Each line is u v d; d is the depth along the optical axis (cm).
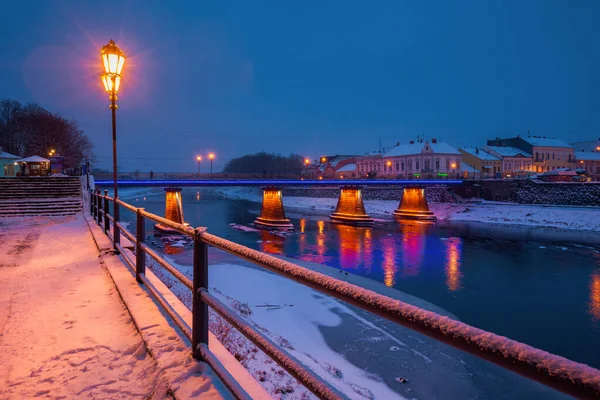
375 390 1048
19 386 277
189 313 348
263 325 1431
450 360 1269
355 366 1193
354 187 5412
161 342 323
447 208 6372
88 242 945
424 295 2144
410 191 6122
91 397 262
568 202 5438
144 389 269
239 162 19088
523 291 2212
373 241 3853
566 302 2030
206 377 257
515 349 81
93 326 391
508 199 6234
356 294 127
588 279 2438
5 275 606
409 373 1173
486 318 1808
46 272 627
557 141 9019
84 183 2438
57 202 1970
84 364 309
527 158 8506
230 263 2484
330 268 2728
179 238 3569
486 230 4581
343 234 4328
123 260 684
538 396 1092
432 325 100
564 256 3095
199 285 274
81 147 7544
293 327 1470
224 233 4316
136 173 5506
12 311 437
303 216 6175
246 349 796
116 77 888
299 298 1809
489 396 1077
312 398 633
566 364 71
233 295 1794
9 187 2222
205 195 12900
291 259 3005
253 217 5900
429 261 2958
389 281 2417
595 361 1405
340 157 11581
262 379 683
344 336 1416
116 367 303
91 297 489
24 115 6762
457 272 2630
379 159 9219
